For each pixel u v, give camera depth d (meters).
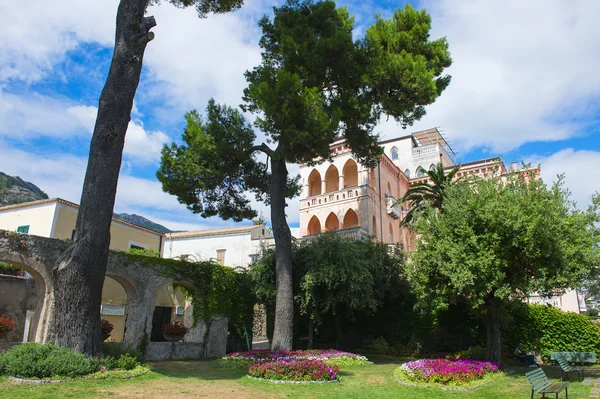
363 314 23.20
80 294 11.23
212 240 35.91
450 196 15.58
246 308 21.97
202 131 19.12
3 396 7.80
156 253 26.06
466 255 13.38
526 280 13.94
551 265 13.21
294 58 17.81
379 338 21.80
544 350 18.27
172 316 27.14
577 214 13.58
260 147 19.78
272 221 18.94
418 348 19.75
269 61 19.73
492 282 13.14
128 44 12.98
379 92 18.27
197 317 19.84
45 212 23.75
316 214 31.95
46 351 10.27
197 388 10.03
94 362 10.59
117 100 12.54
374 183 31.14
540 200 13.18
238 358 16.42
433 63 18.16
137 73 13.05
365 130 20.09
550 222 12.51
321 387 10.85
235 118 20.31
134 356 12.92
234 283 21.45
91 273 11.50
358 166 30.48
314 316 19.52
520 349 18.56
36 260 14.09
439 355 18.94
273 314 23.27
